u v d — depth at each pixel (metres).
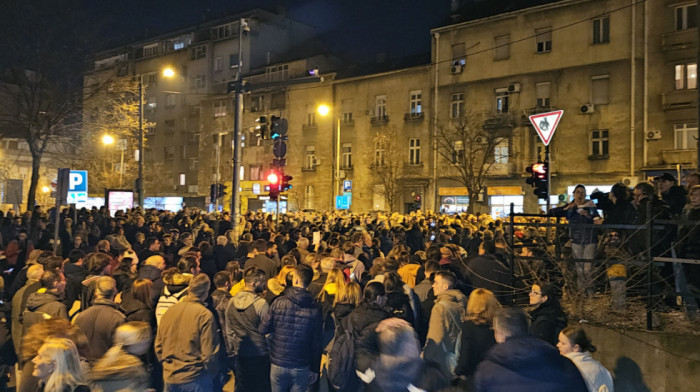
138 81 28.58
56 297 5.84
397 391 3.65
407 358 3.71
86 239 14.50
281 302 5.53
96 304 5.33
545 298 5.21
